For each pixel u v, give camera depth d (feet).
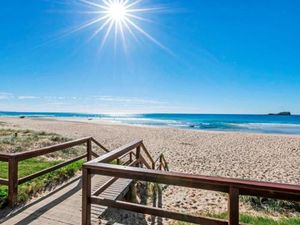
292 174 32.19
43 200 14.26
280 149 54.75
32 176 14.65
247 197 20.63
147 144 59.93
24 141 41.50
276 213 19.07
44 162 26.02
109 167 9.16
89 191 9.86
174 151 49.32
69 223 11.42
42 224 11.28
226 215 17.80
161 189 23.38
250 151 51.37
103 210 12.73
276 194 6.73
